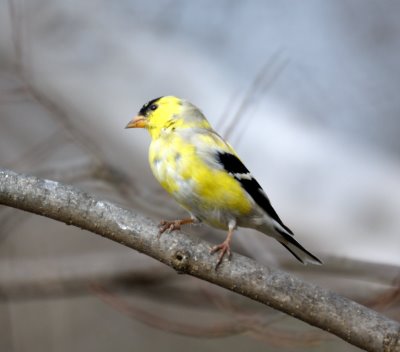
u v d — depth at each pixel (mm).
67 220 6949
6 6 12312
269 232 9164
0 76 11781
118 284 13461
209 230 12281
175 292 13359
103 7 12695
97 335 13578
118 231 6961
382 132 14023
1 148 12789
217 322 12086
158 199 11828
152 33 12711
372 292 11914
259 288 6848
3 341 13086
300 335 10492
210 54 12953
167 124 9180
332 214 10836
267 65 11516
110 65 12156
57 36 12312
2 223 13234
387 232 10805
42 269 13422
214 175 8594
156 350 13539
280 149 11234
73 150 12484
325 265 10945
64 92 11961
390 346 6590
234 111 11641
